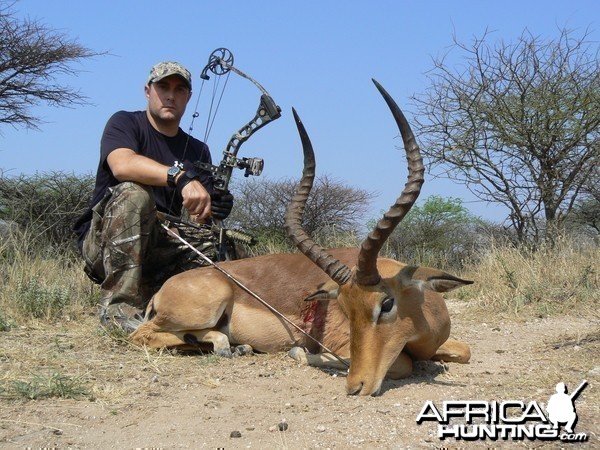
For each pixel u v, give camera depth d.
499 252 4.49
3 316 3.04
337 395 2.10
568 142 5.95
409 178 2.09
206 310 2.65
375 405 1.98
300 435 1.75
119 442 1.71
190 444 1.70
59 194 6.59
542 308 3.45
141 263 2.88
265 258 2.80
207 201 2.65
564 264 4.04
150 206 2.87
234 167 2.95
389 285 2.17
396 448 1.67
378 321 2.14
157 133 3.08
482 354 2.65
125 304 2.86
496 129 6.05
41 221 6.24
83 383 2.18
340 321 2.54
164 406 1.98
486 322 3.29
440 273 2.18
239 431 1.78
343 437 1.74
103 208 2.94
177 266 3.16
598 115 5.84
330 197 7.30
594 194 6.33
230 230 3.01
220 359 2.58
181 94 3.05
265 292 2.70
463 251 6.75
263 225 7.46
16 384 2.06
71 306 3.36
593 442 1.73
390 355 2.15
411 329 2.21
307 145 2.34
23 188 6.53
